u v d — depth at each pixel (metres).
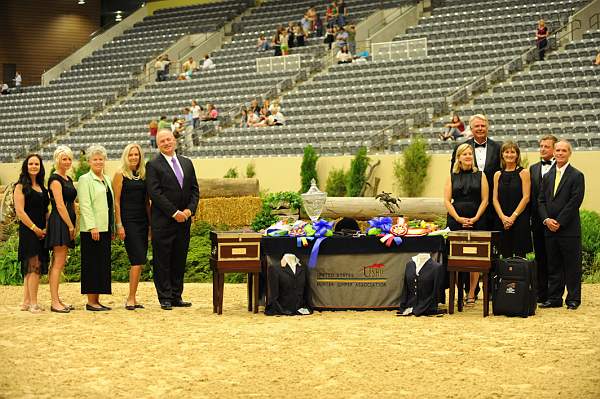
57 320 9.20
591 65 24.06
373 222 9.95
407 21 31.42
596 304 10.30
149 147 28.44
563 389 6.05
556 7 28.41
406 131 23.72
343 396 5.93
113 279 13.66
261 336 8.09
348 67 28.81
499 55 26.58
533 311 9.45
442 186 21.30
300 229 9.88
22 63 39.31
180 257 10.27
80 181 9.81
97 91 33.84
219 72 32.03
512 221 9.99
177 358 7.14
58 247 9.91
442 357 7.10
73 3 40.12
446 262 9.67
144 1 40.94
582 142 20.42
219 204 15.53
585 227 14.43
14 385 6.29
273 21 34.91
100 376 6.55
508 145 10.07
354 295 9.84
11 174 29.34
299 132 25.80
